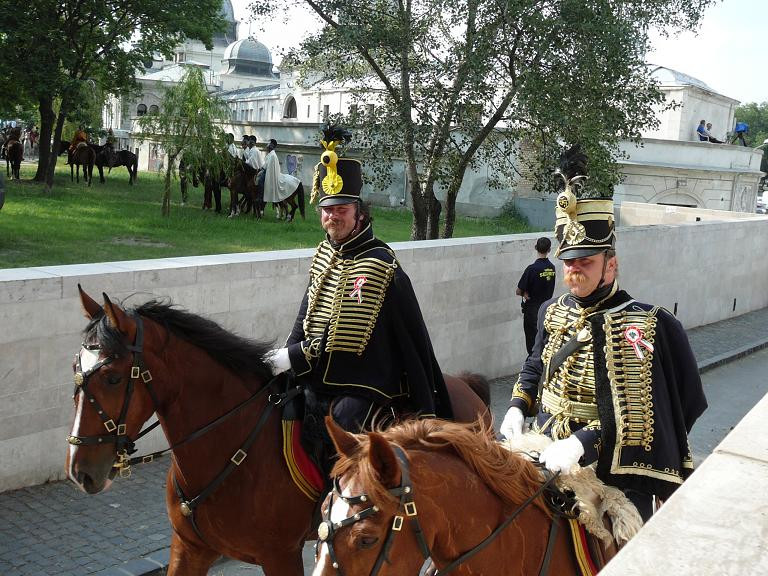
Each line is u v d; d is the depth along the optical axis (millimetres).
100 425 3582
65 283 6215
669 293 14789
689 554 1647
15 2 24703
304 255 7930
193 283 6953
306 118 47656
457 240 10195
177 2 27375
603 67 13406
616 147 14367
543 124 13625
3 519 5734
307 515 4023
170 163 20781
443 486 2732
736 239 16953
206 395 3906
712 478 1968
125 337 3637
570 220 3307
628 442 3141
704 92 33719
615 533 3094
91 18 26188
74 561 5242
